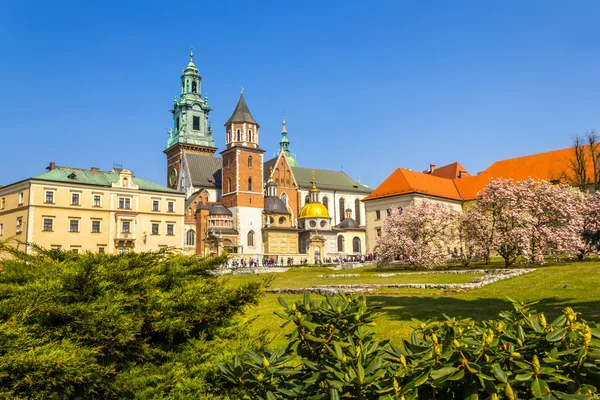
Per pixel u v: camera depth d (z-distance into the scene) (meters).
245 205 106.75
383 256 54.69
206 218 103.69
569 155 90.44
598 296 21.30
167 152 139.00
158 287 8.77
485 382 4.39
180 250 11.11
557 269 33.59
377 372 4.56
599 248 29.64
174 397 6.81
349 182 137.75
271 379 5.23
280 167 121.12
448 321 5.77
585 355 4.41
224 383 7.14
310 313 5.94
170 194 83.56
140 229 79.94
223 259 10.38
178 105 137.75
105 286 7.62
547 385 4.20
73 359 5.99
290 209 120.62
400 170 96.00
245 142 109.94
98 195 76.81
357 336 5.67
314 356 5.80
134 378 6.78
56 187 73.50
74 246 73.75
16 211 73.44
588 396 4.05
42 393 5.75
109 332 6.76
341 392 4.80
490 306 20.59
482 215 50.19
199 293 8.38
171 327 7.49
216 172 122.50
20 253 9.32
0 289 7.00
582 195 63.59
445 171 116.94
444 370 4.35
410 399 4.32
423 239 53.88
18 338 6.01
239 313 9.30
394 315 19.00
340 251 115.88
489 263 54.72
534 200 50.59
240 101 113.75
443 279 35.34
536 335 4.96
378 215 94.25
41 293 6.97
